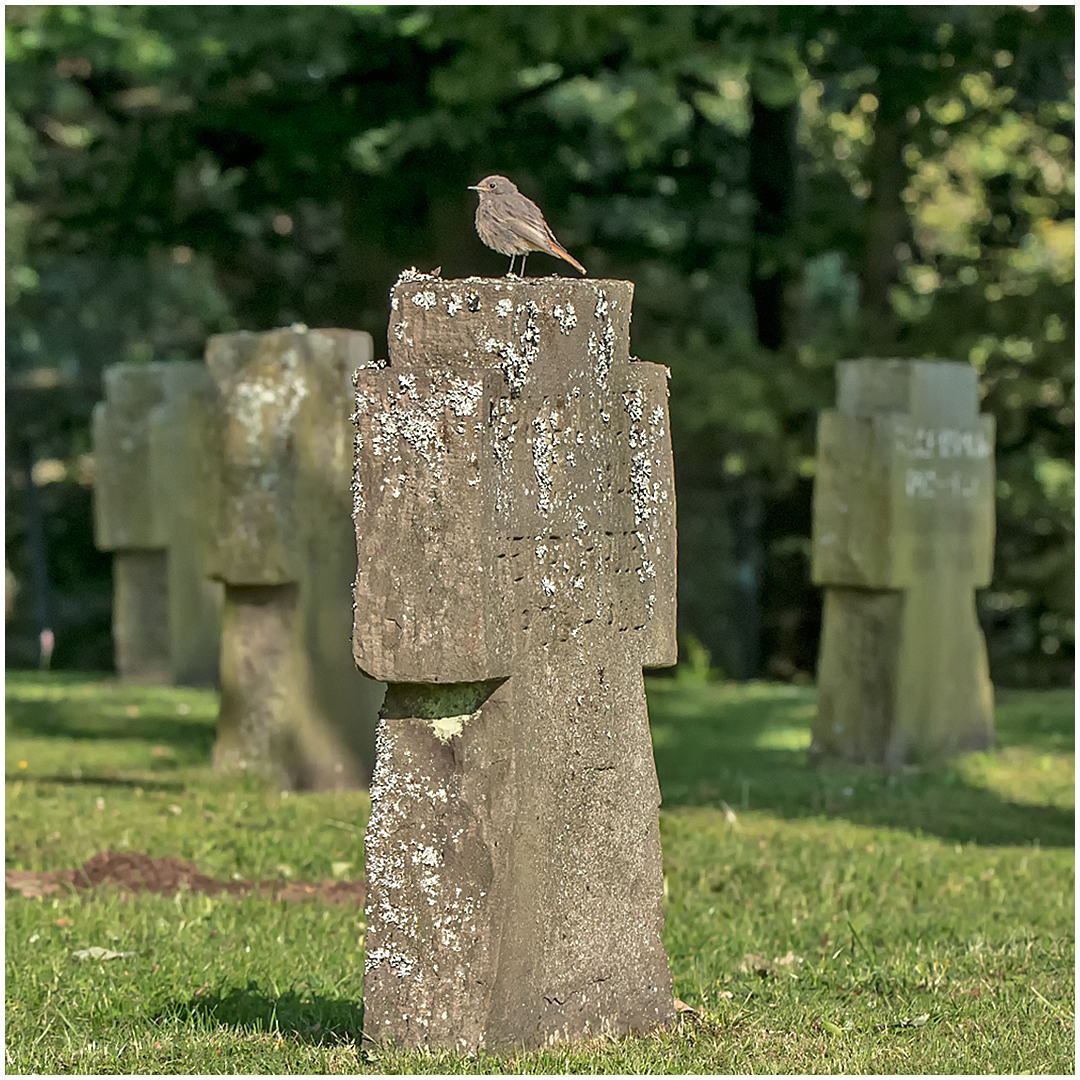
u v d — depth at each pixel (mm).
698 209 29578
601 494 7746
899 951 9977
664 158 28906
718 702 22906
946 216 34406
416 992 7055
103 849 12359
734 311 35656
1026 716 21156
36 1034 7988
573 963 7488
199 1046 7637
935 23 24953
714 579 38125
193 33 22969
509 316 7160
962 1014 8586
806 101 33156
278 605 15758
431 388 6891
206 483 15820
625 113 22172
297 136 24906
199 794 14727
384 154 24531
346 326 27609
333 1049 7469
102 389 38188
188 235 29781
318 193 27922
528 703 7223
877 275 28750
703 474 34500
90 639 40656
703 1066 7379
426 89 24531
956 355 25922
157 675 24453
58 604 41406
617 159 29094
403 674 6898
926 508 17734
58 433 38781
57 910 10445
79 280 36938
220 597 23797
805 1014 8445
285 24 22891
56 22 23000
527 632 7223
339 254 32750
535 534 7281
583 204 30609
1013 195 31531
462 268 26766
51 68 28406
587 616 7621
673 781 16656
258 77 25703
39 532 38656
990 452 18859
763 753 18578
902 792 16000
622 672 7879
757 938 10375
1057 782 16656
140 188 27656
